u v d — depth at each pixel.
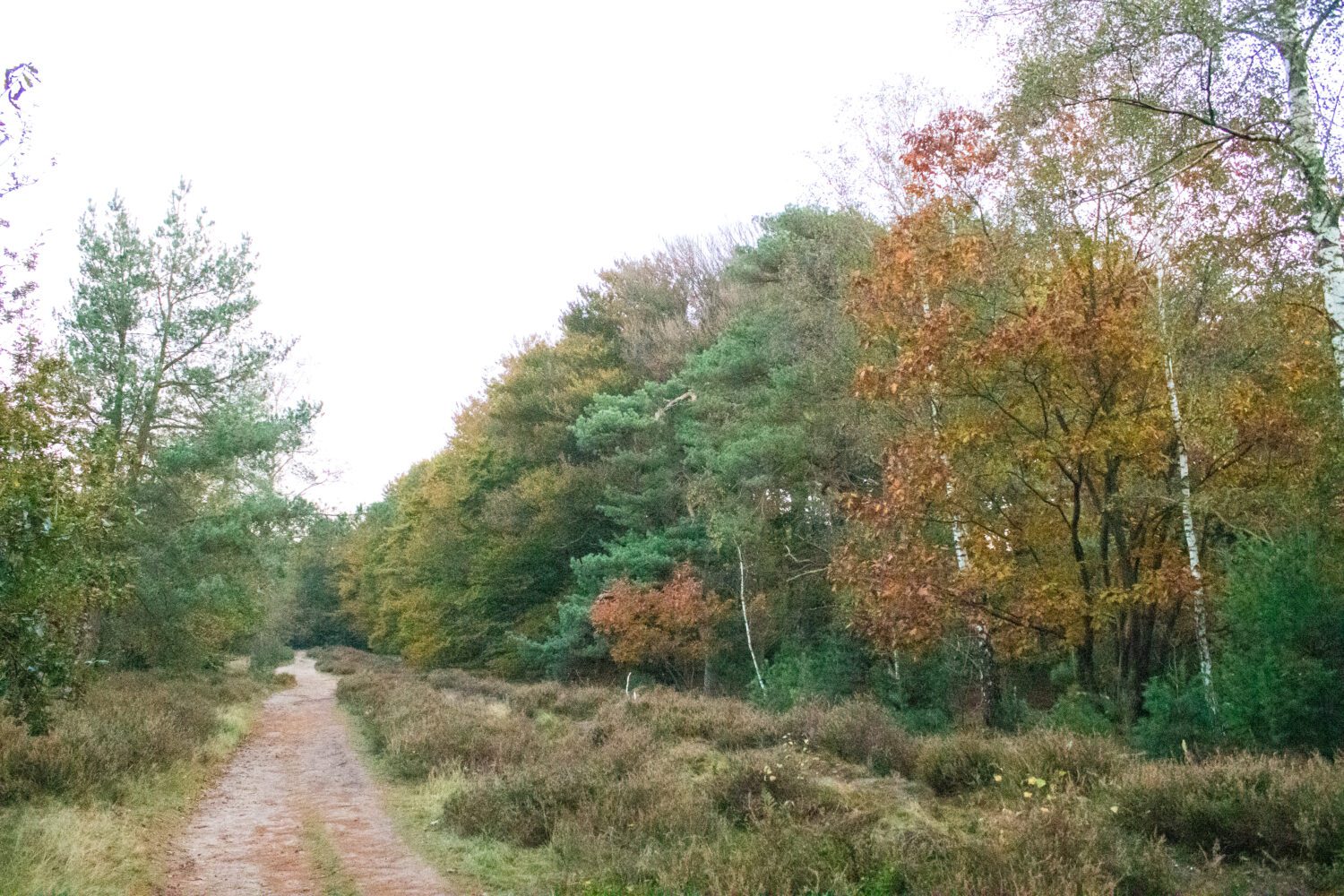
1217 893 6.30
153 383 23.52
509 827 9.65
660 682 32.25
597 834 8.77
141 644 24.31
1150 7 11.35
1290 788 7.43
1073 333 14.08
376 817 11.25
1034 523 16.56
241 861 9.03
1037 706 20.86
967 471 16.06
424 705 21.06
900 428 20.89
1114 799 8.21
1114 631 16.89
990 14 13.30
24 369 8.63
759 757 10.85
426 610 45.56
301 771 15.25
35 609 7.91
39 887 7.07
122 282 23.52
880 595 16.14
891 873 6.55
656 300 40.72
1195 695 12.21
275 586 31.75
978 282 16.55
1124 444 14.44
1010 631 16.11
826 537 26.83
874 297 17.64
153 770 12.03
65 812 9.01
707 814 8.99
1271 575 11.38
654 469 32.84
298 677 48.78
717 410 29.50
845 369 23.84
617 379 38.78
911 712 18.61
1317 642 10.76
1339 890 6.24
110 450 9.91
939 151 17.34
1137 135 13.22
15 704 8.18
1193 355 15.29
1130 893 6.32
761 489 26.52
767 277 30.64
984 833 7.62
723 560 30.31
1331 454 12.58
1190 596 14.20
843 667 22.11
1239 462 14.72
